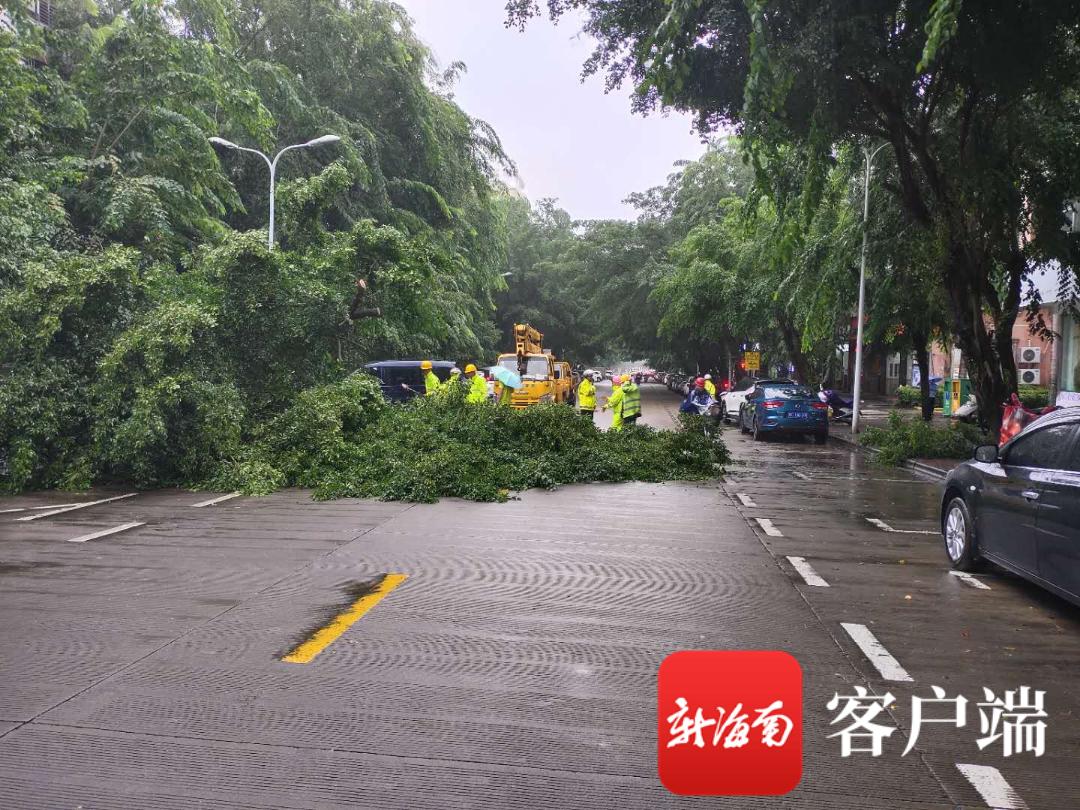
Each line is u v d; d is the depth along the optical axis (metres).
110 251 13.33
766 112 13.72
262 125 22.44
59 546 8.64
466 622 6.16
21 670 5.08
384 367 24.52
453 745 4.16
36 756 3.98
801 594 7.11
